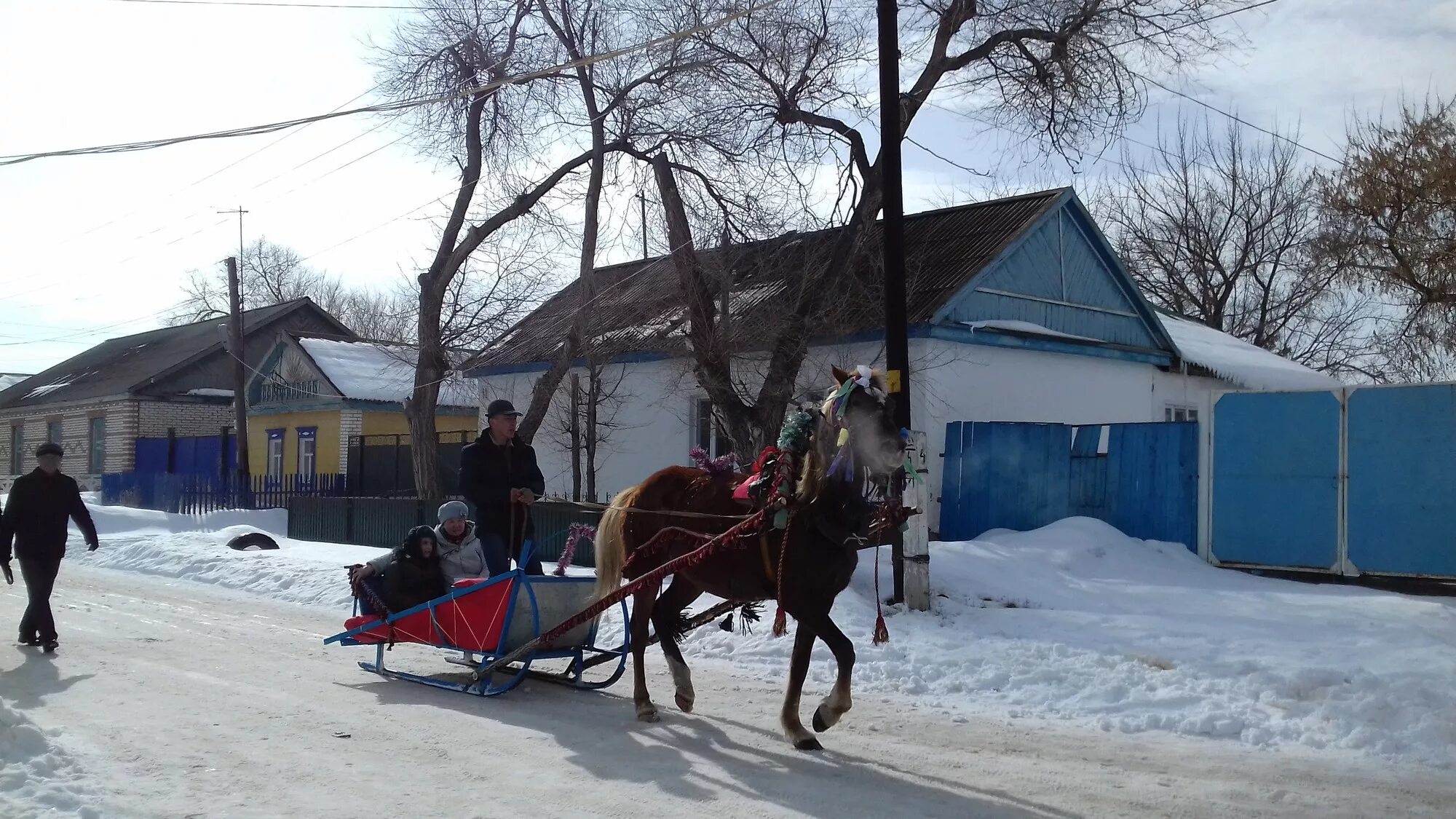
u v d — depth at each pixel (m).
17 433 50.47
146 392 41.59
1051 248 20.47
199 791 5.98
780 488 6.89
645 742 7.14
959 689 8.85
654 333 19.27
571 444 22.28
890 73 11.80
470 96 20.20
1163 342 22.70
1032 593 12.52
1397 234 24.22
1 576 17.16
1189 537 15.06
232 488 30.22
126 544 20.06
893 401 6.98
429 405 22.41
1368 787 6.28
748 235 18.08
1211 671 8.73
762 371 18.64
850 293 18.05
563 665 10.05
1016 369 19.22
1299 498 14.11
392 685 8.91
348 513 22.80
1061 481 16.28
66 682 8.86
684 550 7.75
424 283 22.27
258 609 13.70
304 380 35.19
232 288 31.91
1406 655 9.05
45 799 5.68
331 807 5.72
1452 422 12.98
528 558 8.93
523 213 21.23
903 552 11.77
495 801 5.87
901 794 6.05
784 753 6.91
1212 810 5.85
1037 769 6.62
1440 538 12.98
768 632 10.61
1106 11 16.95
